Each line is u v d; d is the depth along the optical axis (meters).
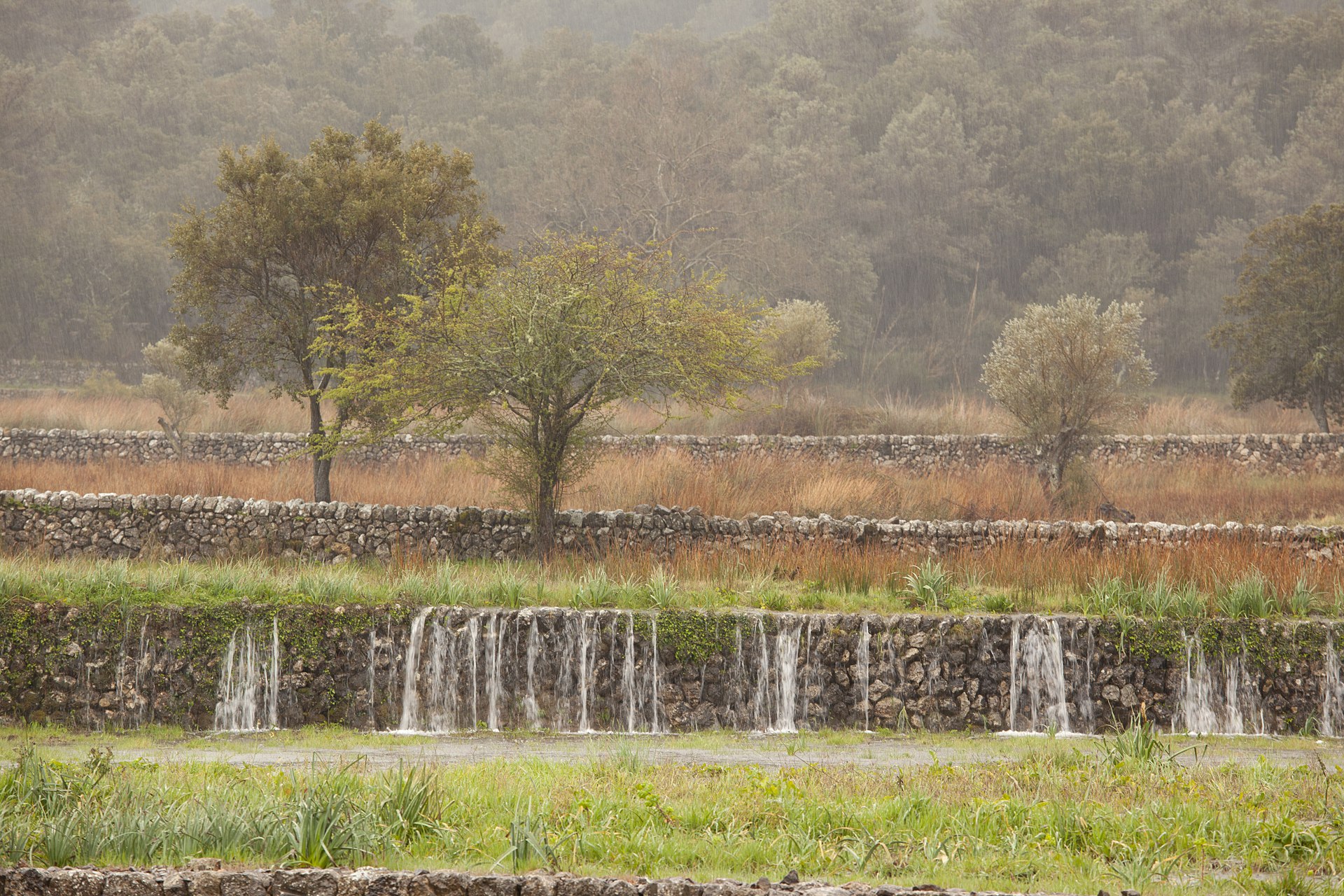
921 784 24.23
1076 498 57.38
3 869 17.20
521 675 36.78
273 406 82.62
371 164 51.44
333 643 36.88
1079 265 156.25
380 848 19.45
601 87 188.88
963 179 168.88
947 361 154.62
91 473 58.47
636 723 36.53
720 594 39.81
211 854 19.12
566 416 44.22
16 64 168.62
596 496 52.59
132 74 188.50
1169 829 20.44
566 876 16.72
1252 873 18.80
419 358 43.97
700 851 19.62
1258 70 191.88
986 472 64.50
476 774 25.25
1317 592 39.69
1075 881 18.17
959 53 193.38
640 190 143.38
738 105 172.75
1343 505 59.84
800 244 148.88
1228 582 39.88
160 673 36.41
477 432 70.56
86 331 136.88
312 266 51.28
